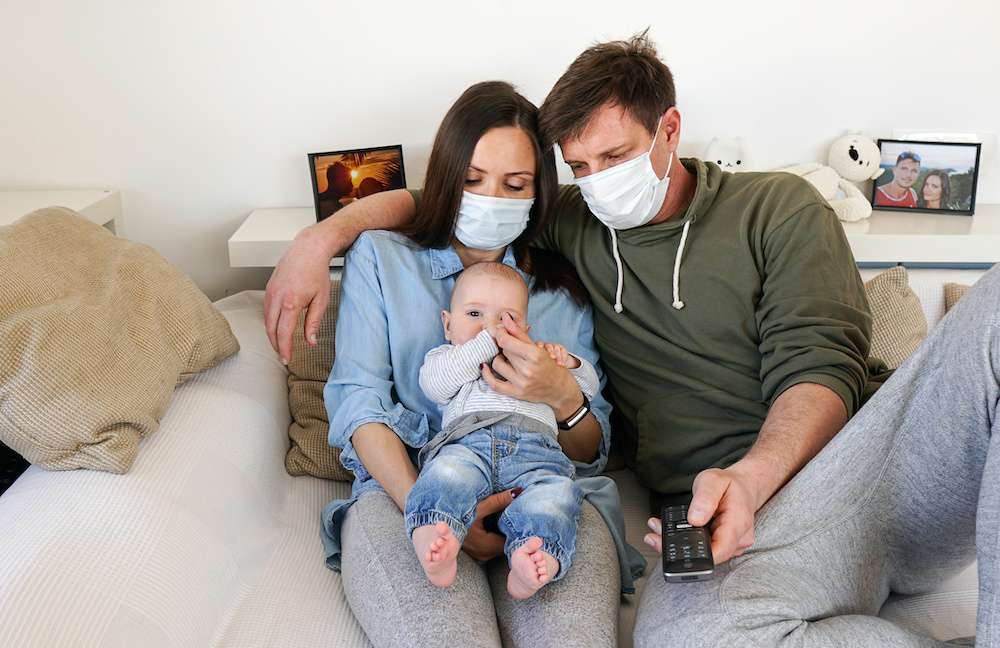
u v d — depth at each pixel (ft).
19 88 7.37
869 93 7.91
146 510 4.33
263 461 5.37
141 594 3.96
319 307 5.35
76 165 7.61
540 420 5.00
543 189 5.56
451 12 7.50
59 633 3.60
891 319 6.43
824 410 4.81
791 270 5.37
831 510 4.46
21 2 7.18
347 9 7.44
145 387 4.80
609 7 7.57
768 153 8.05
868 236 7.18
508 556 4.41
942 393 4.23
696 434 5.55
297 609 4.60
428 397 5.38
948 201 7.91
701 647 4.01
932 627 4.68
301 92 7.61
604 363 6.05
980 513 3.81
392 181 7.36
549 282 5.86
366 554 4.61
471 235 5.45
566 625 4.17
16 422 4.35
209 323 5.66
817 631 4.00
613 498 5.12
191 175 7.73
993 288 4.08
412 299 5.49
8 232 4.96
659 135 5.37
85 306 4.78
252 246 6.97
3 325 4.37
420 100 7.70
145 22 7.32
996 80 7.90
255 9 7.38
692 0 7.59
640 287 5.78
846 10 7.68
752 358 5.56
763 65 7.79
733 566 4.27
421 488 4.43
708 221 5.69
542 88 7.73
